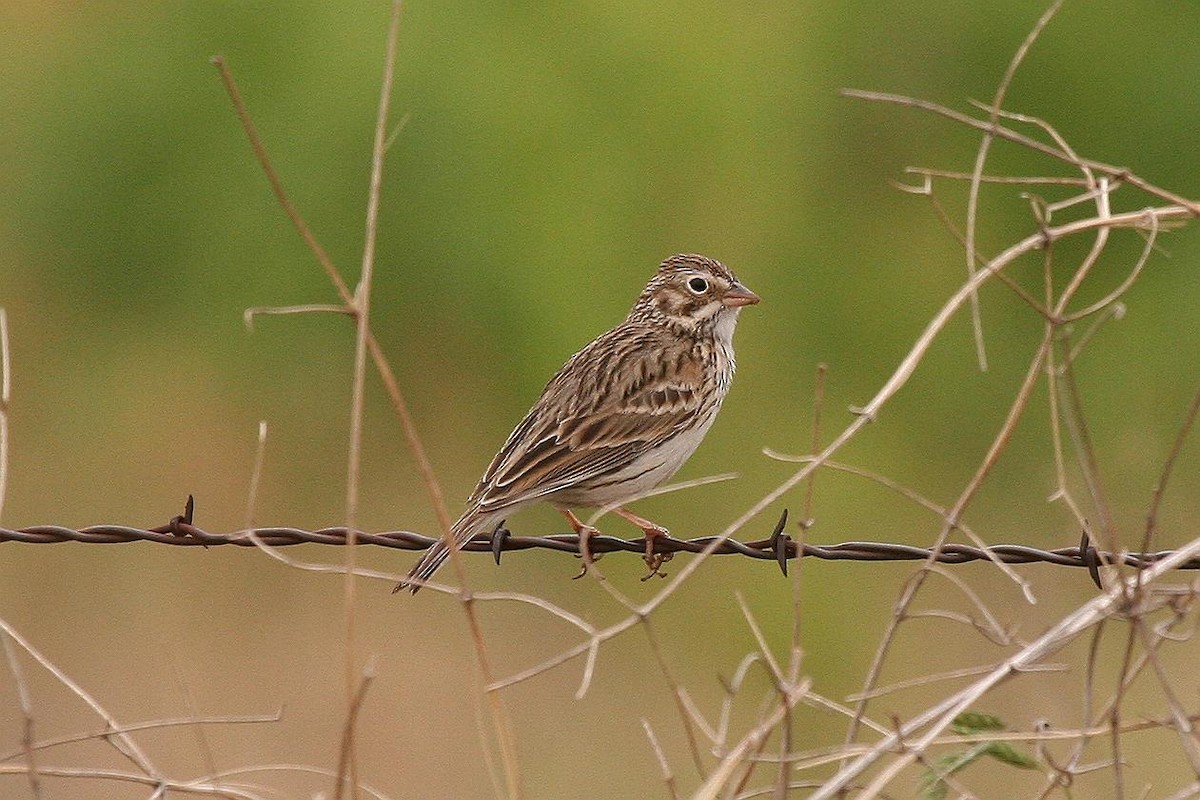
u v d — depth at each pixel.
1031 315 18.36
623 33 18.17
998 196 18.41
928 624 14.82
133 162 18.83
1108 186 7.20
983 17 18.20
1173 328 18.20
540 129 18.17
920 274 18.33
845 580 16.00
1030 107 18.45
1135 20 18.28
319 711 14.22
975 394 18.11
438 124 18.22
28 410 19.25
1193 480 17.59
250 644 15.33
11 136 19.16
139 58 18.81
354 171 18.31
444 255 18.22
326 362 18.67
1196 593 6.59
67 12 19.33
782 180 18.22
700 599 15.74
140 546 17.17
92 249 18.98
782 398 18.05
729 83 18.20
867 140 18.47
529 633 15.45
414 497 18.16
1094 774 11.48
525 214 18.12
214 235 18.69
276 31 18.48
